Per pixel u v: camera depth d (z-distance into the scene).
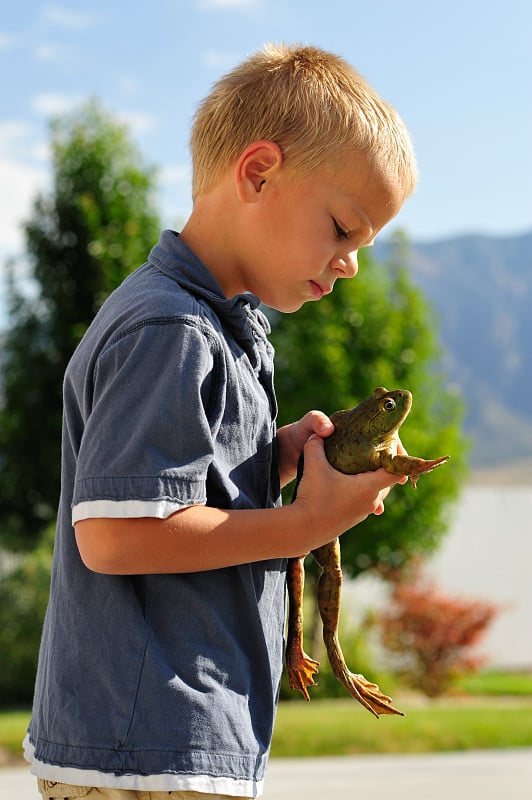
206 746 1.71
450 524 13.58
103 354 1.78
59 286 12.67
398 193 1.95
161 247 1.93
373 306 11.81
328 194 1.88
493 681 14.54
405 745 8.64
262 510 1.79
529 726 9.19
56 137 12.82
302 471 1.92
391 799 6.62
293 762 8.10
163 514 1.67
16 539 13.32
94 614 1.79
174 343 1.75
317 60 2.02
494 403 123.38
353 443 1.89
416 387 11.92
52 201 12.71
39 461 12.63
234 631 1.81
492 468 104.25
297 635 2.08
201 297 1.86
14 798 6.66
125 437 1.70
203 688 1.74
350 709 9.97
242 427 1.86
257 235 1.91
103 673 1.75
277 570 1.94
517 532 16.59
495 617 13.88
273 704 1.86
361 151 1.89
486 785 7.07
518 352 129.38
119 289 1.94
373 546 11.82
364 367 11.54
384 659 13.29
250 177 1.90
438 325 12.41
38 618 12.84
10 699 12.36
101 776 1.70
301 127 1.88
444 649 13.02
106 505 1.67
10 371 12.68
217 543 1.72
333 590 2.07
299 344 11.42
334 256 1.92
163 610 1.76
